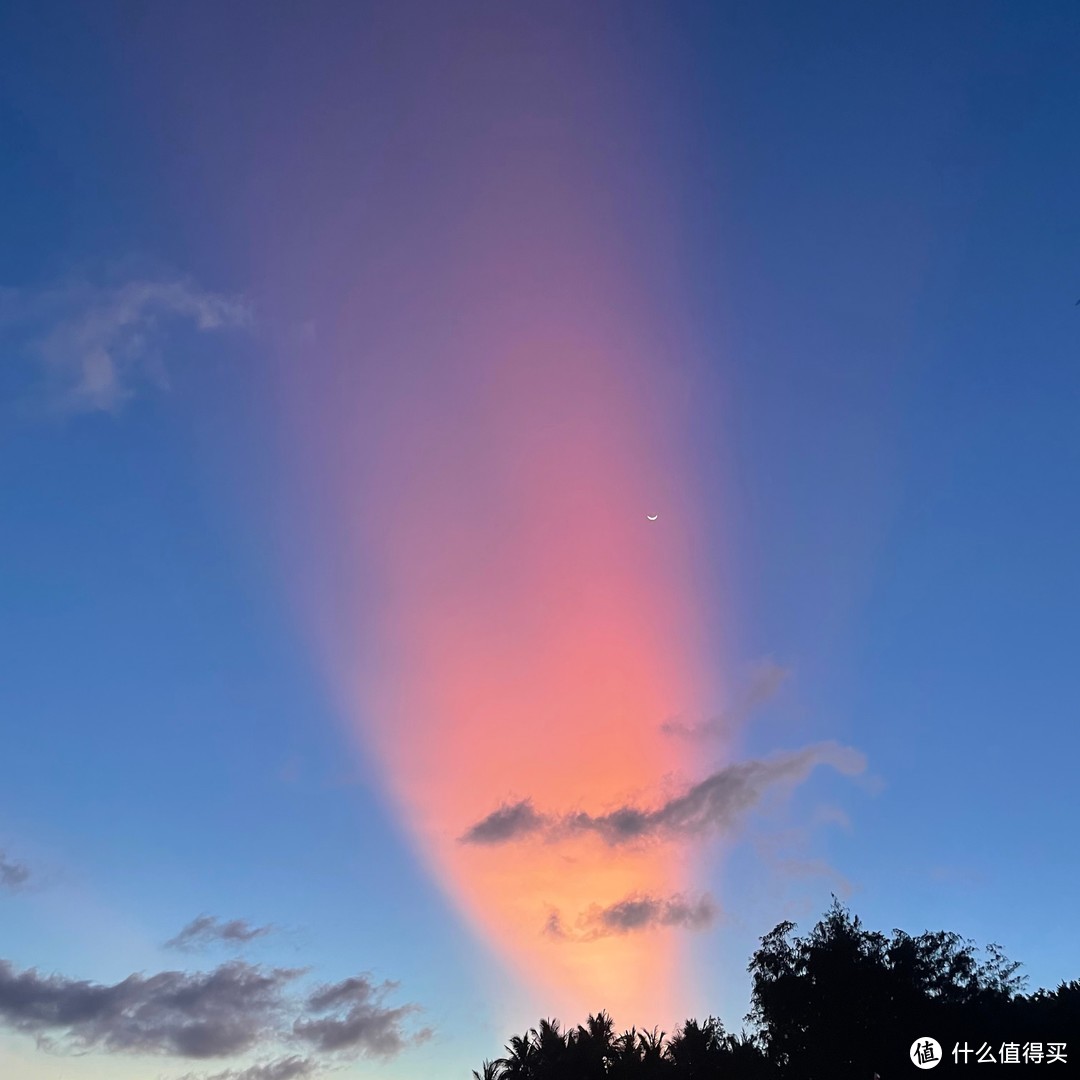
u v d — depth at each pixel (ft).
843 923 201.05
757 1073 199.41
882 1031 183.83
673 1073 208.13
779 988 194.80
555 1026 222.69
